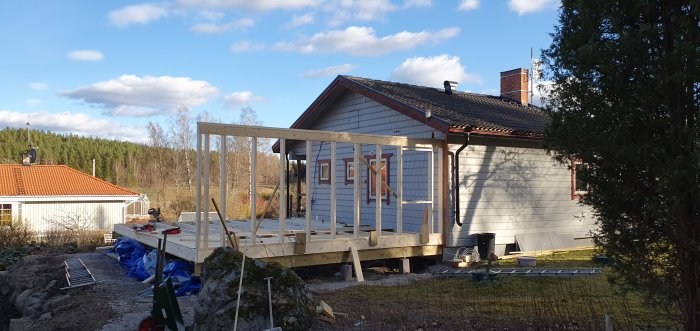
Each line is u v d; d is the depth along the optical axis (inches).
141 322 260.4
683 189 193.9
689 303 205.9
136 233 497.0
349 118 613.0
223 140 377.1
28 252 692.7
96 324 291.4
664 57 196.4
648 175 208.2
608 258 229.6
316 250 415.8
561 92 229.6
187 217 665.0
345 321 280.8
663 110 205.6
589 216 585.3
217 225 554.6
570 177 574.9
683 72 192.9
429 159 492.1
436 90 657.6
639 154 200.1
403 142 459.8
